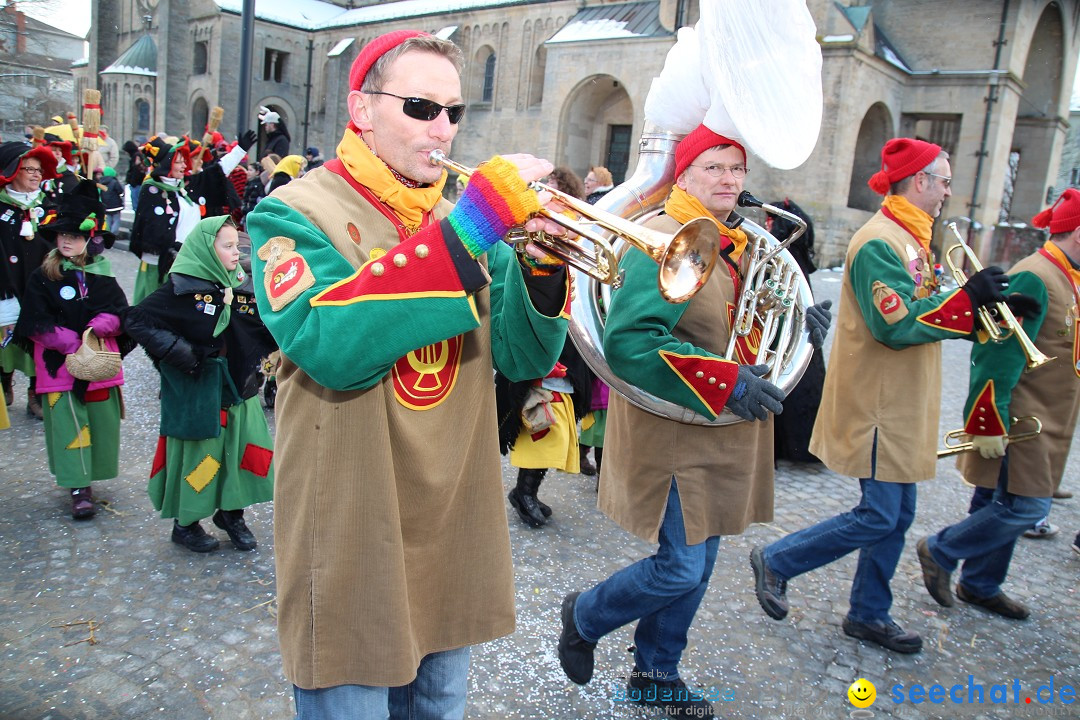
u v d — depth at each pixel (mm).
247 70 10852
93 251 3988
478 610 1773
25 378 6566
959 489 5473
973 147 26547
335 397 1557
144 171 13812
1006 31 25844
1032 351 3197
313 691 1646
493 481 1781
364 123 1634
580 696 2811
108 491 4379
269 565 3693
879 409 3051
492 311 1803
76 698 2643
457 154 35906
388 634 1582
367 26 40000
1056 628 3578
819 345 2646
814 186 24406
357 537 1564
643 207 2611
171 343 3408
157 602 3289
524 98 33719
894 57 26109
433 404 1656
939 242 26922
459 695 1848
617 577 2627
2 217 5270
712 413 2191
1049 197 31047
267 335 3746
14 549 3641
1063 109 30422
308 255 1481
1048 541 4633
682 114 2496
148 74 47000
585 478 5207
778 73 2221
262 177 9992
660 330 2229
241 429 3699
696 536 2475
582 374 4227
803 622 3436
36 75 50781
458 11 35344
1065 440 3512
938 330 2854
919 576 4027
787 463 5773
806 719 2775
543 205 1495
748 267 2527
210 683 2773
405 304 1393
